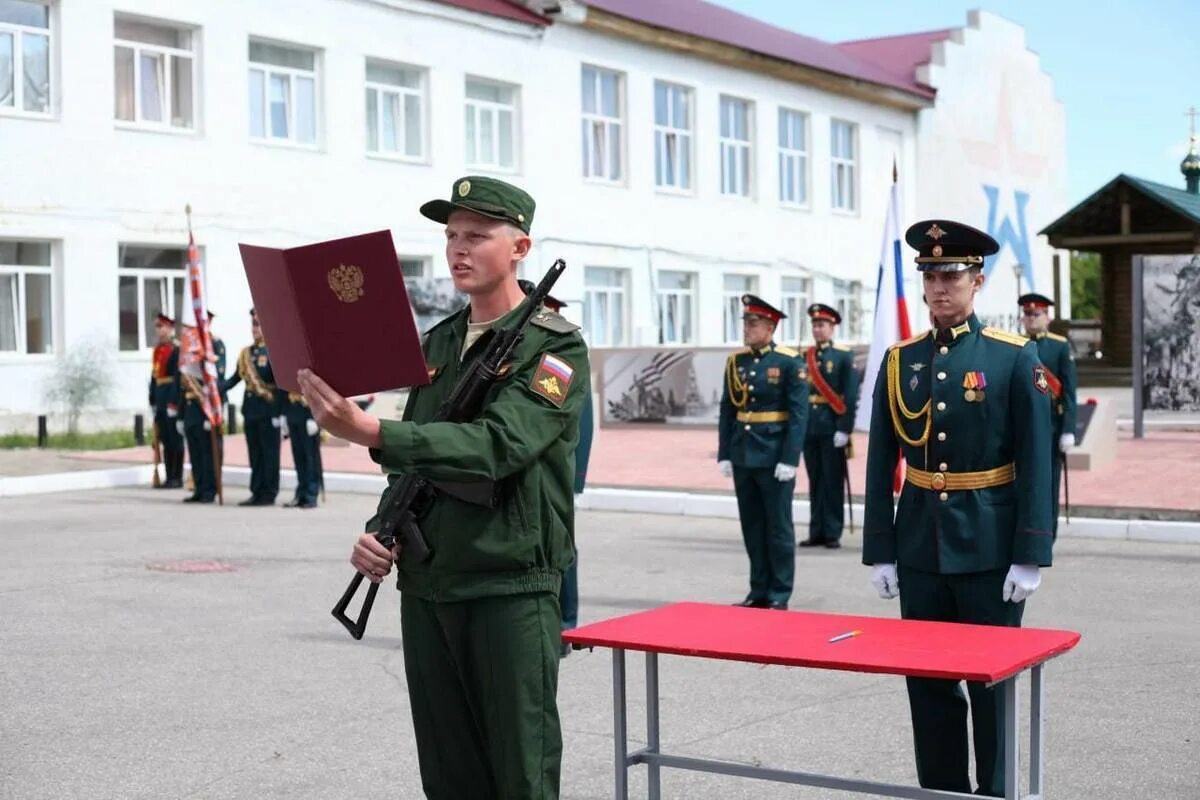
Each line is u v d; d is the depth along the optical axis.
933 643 4.62
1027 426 5.38
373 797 5.77
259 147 25.33
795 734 6.73
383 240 3.75
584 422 9.00
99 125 22.98
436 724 4.32
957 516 5.45
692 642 4.71
